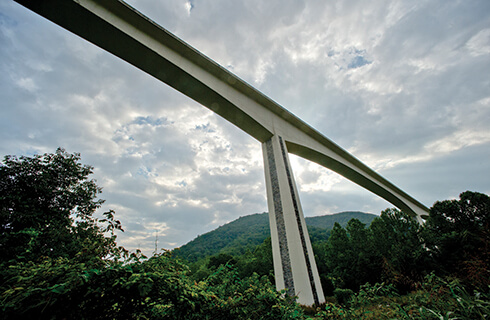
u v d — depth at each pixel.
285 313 2.49
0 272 1.70
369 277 12.52
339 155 19.88
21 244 5.58
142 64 10.17
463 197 14.42
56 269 1.64
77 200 10.15
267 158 13.41
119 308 1.75
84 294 1.56
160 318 1.83
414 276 9.07
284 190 11.45
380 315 4.24
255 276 3.06
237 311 2.26
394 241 13.53
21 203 7.84
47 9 8.02
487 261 6.05
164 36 9.98
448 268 9.66
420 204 31.23
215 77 11.83
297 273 9.27
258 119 12.91
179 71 10.37
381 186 24.55
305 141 16.23
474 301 3.40
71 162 10.29
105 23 8.55
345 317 3.69
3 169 8.38
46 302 1.42
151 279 1.69
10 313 1.40
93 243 2.25
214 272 2.91
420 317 3.57
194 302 1.95
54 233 5.95
